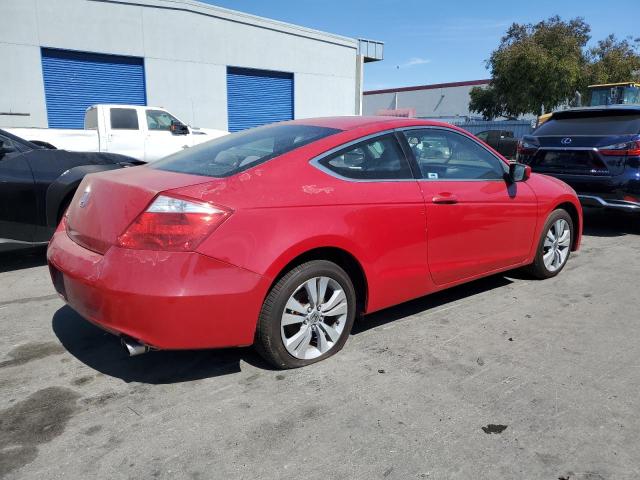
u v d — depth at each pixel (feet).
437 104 183.73
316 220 9.80
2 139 16.83
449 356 11.06
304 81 68.03
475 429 8.46
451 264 12.64
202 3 56.65
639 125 21.98
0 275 16.96
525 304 14.28
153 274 8.46
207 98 58.95
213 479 7.29
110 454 7.80
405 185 11.53
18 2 46.11
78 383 9.90
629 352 11.32
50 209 17.20
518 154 26.25
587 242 22.41
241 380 10.02
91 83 51.39
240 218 8.98
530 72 96.78
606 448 8.00
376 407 9.09
